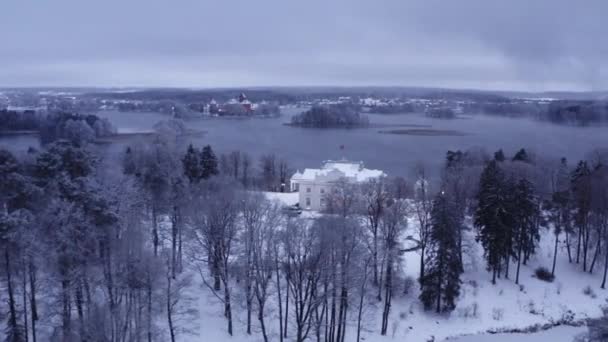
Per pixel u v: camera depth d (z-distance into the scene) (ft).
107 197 171.83
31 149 379.14
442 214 219.00
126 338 156.46
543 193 339.57
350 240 195.83
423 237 239.09
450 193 266.98
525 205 245.65
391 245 213.66
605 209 252.42
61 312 165.17
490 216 241.35
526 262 266.36
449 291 217.36
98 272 170.60
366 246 220.02
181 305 188.03
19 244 153.17
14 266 161.58
